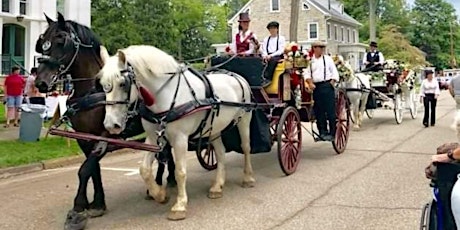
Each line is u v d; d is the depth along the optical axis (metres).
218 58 8.69
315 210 6.55
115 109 5.51
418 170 9.08
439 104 28.31
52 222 6.16
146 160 6.64
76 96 6.27
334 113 10.18
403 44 63.28
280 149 8.42
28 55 27.58
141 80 5.84
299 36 50.44
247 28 9.12
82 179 5.85
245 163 7.97
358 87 14.90
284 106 8.76
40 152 10.82
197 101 6.34
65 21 6.27
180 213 6.17
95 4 44.44
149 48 6.09
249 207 6.73
